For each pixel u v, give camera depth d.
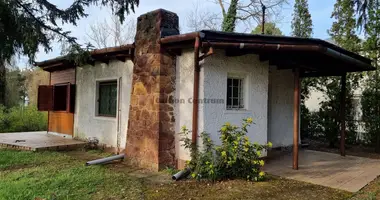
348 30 9.84
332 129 9.47
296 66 6.08
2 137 9.40
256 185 4.78
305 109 10.77
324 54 5.75
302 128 10.75
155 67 5.85
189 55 5.75
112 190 4.37
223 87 5.80
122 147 7.23
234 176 5.16
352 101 9.70
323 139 10.36
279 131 8.30
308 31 14.52
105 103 8.23
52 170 5.53
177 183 4.89
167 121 5.89
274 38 5.22
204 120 5.44
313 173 5.68
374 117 9.00
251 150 5.18
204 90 5.43
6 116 13.27
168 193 4.35
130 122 6.50
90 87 8.59
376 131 8.94
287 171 5.81
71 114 9.36
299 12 14.72
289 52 5.77
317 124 10.31
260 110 6.50
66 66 9.45
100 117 8.11
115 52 7.00
